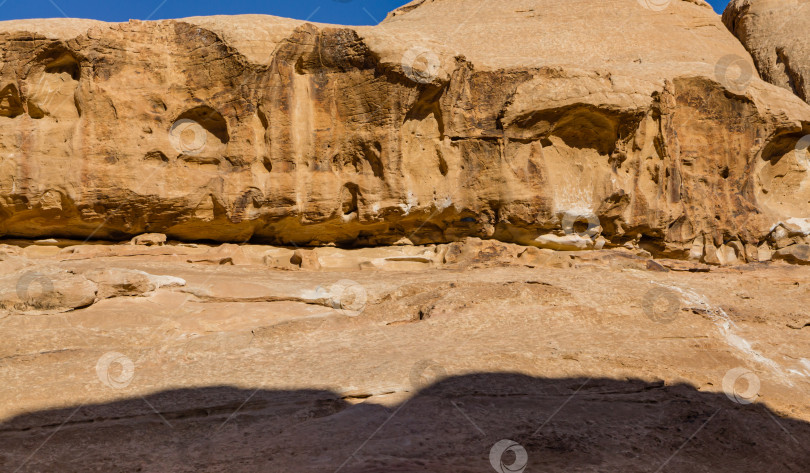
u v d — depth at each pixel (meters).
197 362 7.82
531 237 14.30
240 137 12.68
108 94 12.03
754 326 10.30
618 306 10.37
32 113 12.15
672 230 15.08
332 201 13.18
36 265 10.62
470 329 9.23
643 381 7.80
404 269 13.10
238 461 5.42
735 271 13.73
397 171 13.34
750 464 6.24
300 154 13.00
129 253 12.20
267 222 13.35
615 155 14.30
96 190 12.06
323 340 8.78
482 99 13.78
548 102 13.42
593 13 21.59
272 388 6.91
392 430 5.97
